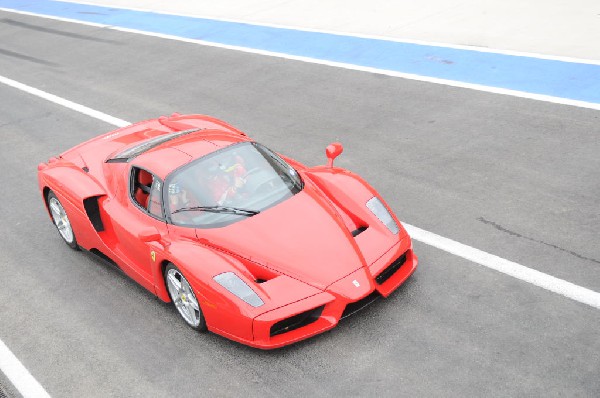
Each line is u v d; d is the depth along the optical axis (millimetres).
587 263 5645
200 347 5285
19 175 9375
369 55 11891
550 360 4598
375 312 5320
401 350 4887
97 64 14156
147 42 15141
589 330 4836
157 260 5449
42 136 10727
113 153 7035
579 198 6688
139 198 6188
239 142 6207
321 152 8586
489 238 6195
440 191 7180
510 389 4395
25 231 7750
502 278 5570
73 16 18766
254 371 4922
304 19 14625
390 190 7352
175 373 5055
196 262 5102
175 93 11734
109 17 17938
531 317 5055
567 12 12211
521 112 8867
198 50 13922
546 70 10008
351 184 5938
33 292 6496
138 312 5902
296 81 11320
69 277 6664
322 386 4672
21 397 5098
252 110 10391
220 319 4965
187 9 17266
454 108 9305
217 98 11148
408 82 10469
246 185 5742
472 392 4414
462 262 5863
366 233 5398
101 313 5984
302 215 5473
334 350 4984
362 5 14797
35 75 14055
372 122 9266
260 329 4777
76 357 5449
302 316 4926
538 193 6883
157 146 6488
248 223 5422
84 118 11242
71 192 6625
